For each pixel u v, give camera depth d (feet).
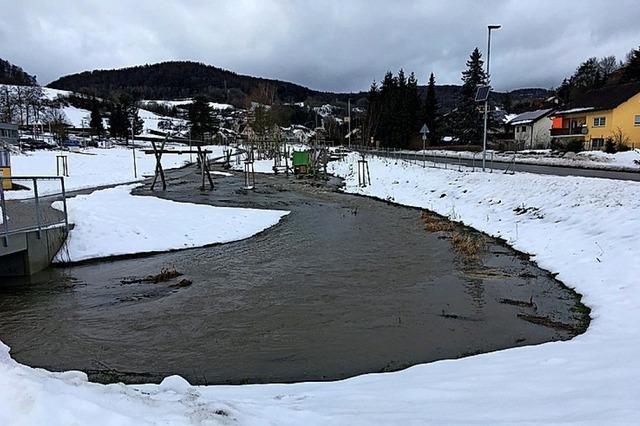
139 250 43.24
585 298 29.40
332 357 22.52
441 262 40.14
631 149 122.72
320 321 27.20
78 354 23.13
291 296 31.60
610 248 35.06
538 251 41.16
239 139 279.28
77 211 45.03
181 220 53.78
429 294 31.83
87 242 41.86
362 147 183.42
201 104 280.72
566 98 244.01
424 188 82.43
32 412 8.55
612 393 13.11
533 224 48.42
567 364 16.99
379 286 33.71
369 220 62.64
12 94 274.98
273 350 23.38
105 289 33.12
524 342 23.73
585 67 263.90
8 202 47.14
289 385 17.58
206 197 86.89
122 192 72.43
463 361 19.80
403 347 23.53
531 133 189.78
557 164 95.86
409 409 13.24
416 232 53.83
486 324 26.37
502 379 15.97
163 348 23.71
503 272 36.68
